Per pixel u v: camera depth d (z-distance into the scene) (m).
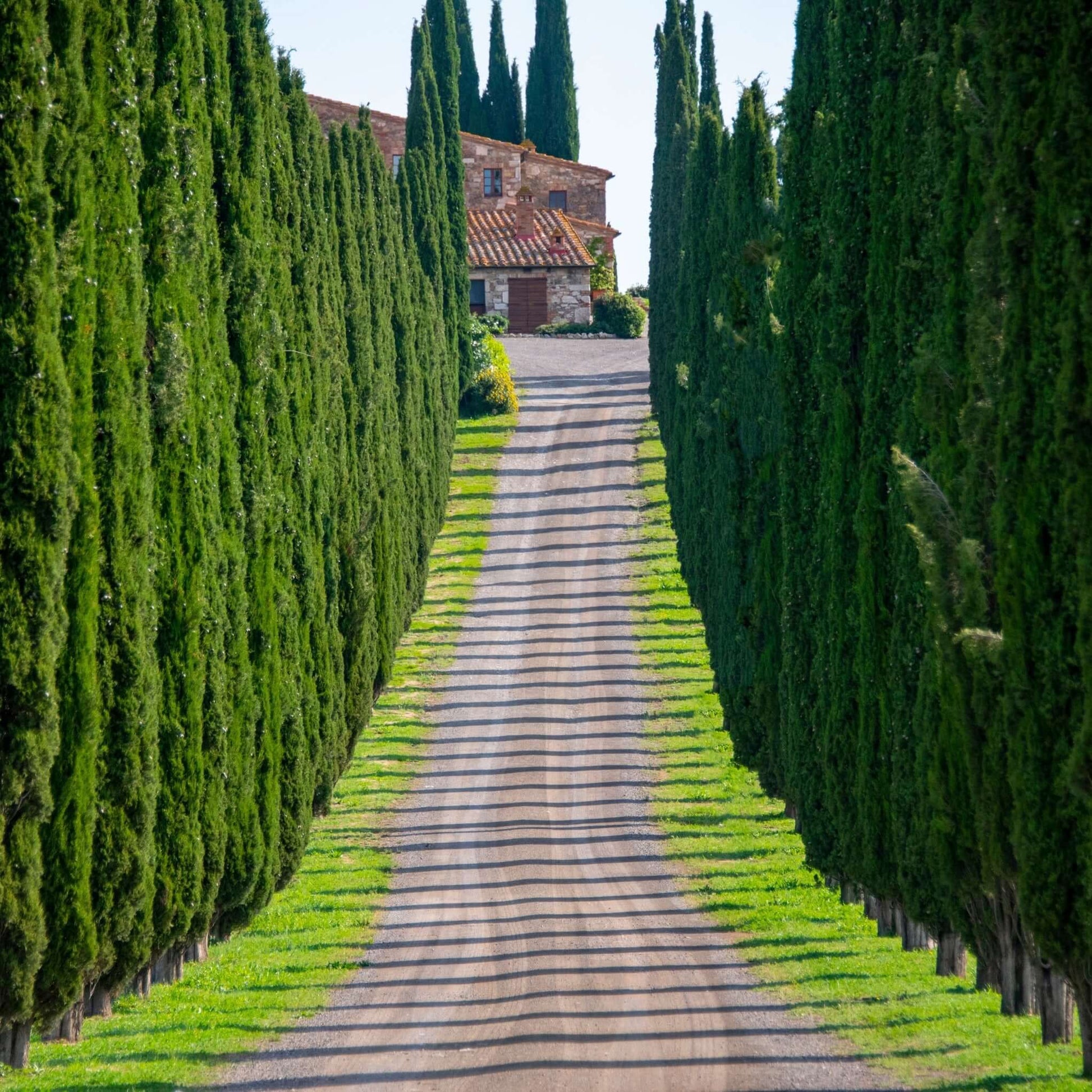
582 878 89.00
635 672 147.38
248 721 72.31
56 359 48.12
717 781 116.06
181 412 62.69
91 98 54.16
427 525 170.75
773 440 105.94
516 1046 52.34
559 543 191.00
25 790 47.72
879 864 68.62
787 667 82.62
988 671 49.62
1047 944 44.94
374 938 75.81
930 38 65.19
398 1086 47.44
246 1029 57.22
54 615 48.12
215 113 76.06
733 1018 55.75
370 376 117.75
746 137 114.19
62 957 50.75
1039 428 44.72
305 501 90.56
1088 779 42.12
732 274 116.00
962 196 55.94
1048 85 44.31
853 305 72.44
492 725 132.12
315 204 107.12
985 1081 44.19
